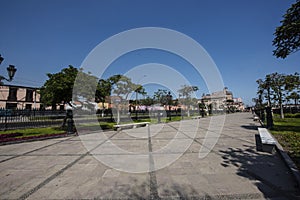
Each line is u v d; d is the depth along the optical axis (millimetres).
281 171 3738
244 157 4773
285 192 2863
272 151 5184
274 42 7281
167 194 2865
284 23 6766
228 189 2992
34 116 14422
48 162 4590
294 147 5344
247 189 2979
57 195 2865
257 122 16062
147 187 3121
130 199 2729
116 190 3018
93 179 3484
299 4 6125
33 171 3943
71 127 9578
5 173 3836
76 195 2859
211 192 2902
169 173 3750
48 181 3404
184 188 3061
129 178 3521
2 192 2986
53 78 10125
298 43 6746
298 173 3387
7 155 5332
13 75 8312
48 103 10430
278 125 11383
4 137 8180
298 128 9594
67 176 3645
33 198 2781
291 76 16938
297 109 26875
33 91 36375
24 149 6137
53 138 8383
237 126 12688
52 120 14117
